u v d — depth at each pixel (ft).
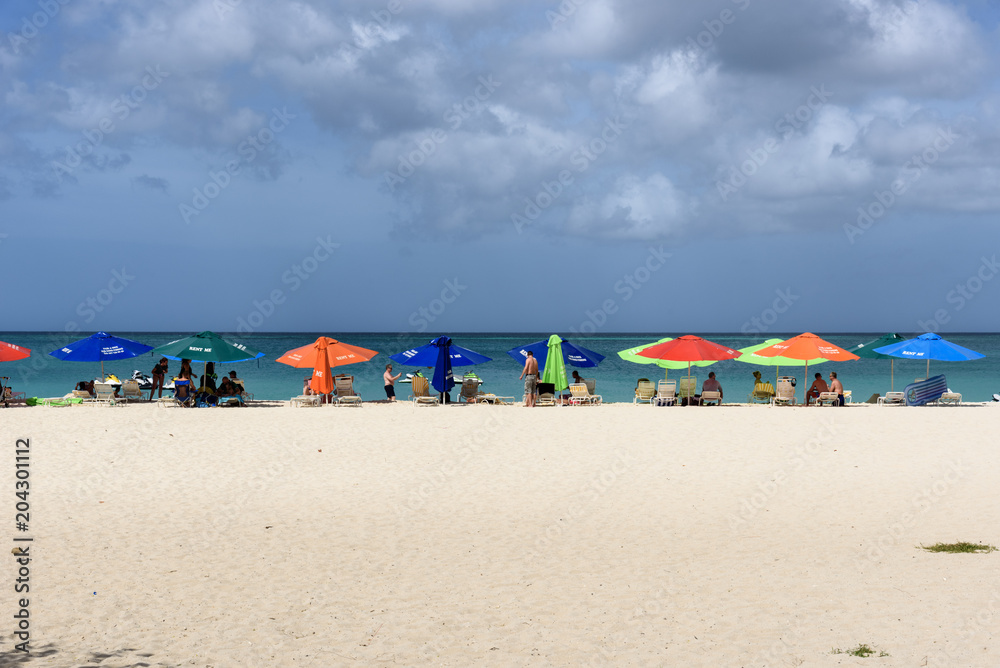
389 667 16.89
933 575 23.06
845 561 24.94
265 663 17.08
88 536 28.17
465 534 28.89
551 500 34.50
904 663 16.30
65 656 17.19
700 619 19.70
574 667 16.79
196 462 42.29
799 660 16.70
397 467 41.39
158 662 16.99
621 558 25.73
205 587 22.54
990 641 17.49
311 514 31.83
